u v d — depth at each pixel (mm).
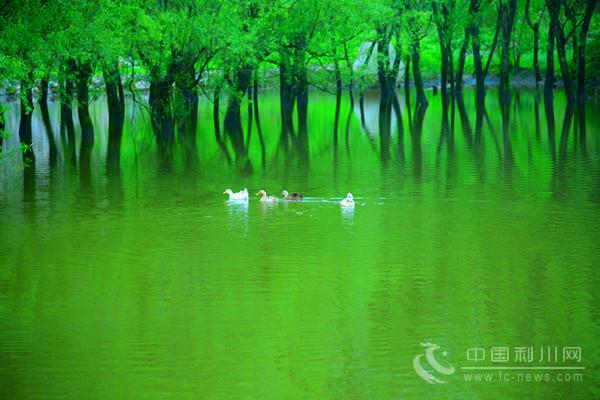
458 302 30750
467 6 122062
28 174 59312
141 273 34562
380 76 114062
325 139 80938
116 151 72750
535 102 121500
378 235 40094
